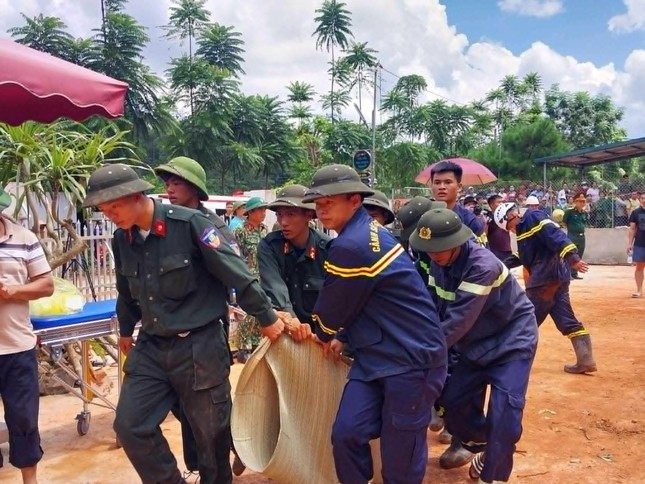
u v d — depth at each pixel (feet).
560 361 22.81
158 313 10.27
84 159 19.63
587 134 227.81
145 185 9.92
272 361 10.63
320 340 10.44
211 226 10.39
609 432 15.69
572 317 21.03
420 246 11.02
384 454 9.83
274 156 149.89
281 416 10.28
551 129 182.19
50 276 12.07
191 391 10.52
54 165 18.74
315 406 11.00
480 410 12.55
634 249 37.78
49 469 13.87
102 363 22.81
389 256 9.55
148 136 128.98
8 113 14.79
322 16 179.52
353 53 176.65
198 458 11.04
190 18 160.04
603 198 67.31
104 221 26.81
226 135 140.67
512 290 11.94
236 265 10.30
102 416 17.48
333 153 151.02
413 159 149.28
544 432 15.71
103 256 26.73
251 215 24.72
